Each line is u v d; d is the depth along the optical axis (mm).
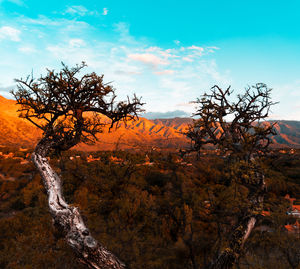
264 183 4473
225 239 4797
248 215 4547
